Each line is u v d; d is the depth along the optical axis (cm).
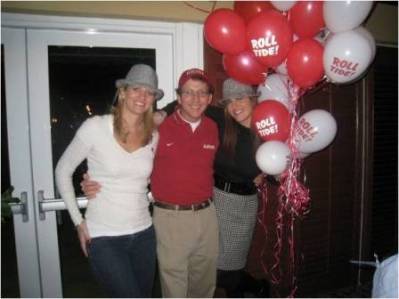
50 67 194
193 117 168
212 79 216
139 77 147
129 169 150
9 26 184
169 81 213
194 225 173
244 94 172
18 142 191
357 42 152
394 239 293
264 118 166
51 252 202
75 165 151
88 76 201
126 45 204
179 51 210
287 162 168
